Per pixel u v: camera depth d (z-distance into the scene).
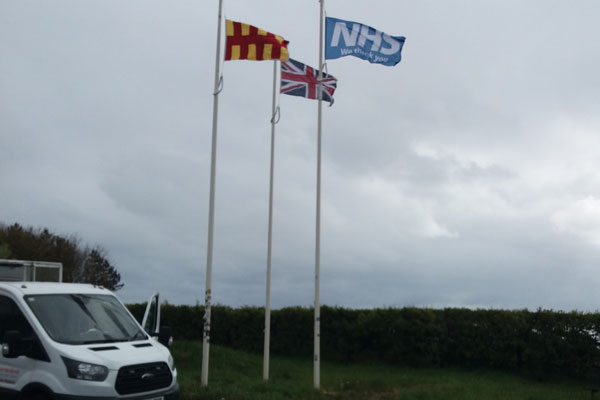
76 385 8.92
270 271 16.36
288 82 16.61
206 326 14.11
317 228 15.34
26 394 9.21
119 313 10.79
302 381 16.62
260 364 19.38
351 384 16.16
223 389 13.46
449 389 15.68
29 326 9.59
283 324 22.36
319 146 15.62
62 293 10.38
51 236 32.03
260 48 15.45
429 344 20.38
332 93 16.88
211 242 14.41
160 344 10.73
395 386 16.09
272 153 16.78
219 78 15.02
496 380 18.33
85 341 9.70
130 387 9.27
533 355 18.97
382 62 16.50
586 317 18.77
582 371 18.59
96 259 37.88
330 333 21.72
